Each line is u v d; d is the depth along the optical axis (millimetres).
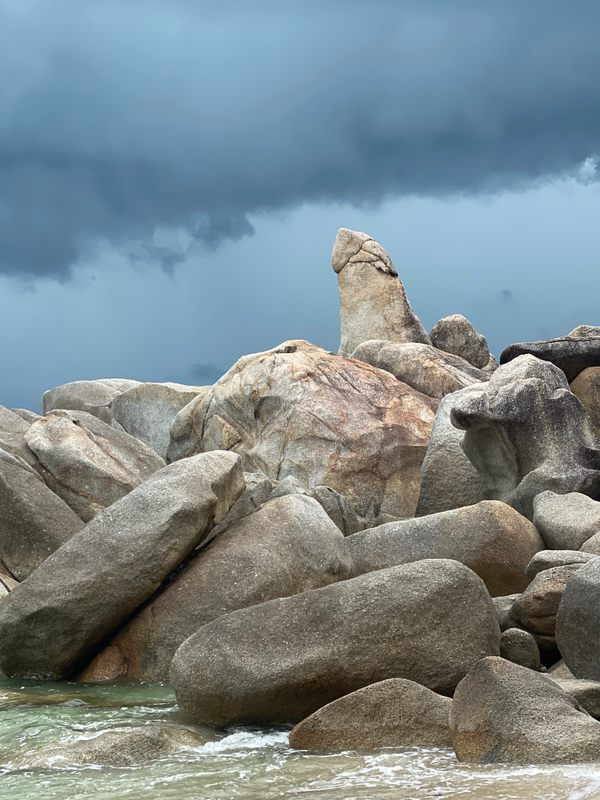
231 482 15391
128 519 14234
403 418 23094
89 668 13977
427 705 9820
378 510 22391
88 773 9250
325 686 10602
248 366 24594
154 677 13727
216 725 10828
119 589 13773
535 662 11766
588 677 11086
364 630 10719
